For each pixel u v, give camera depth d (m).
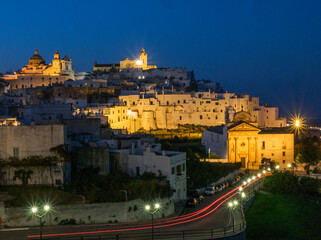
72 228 72.50
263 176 135.50
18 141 84.94
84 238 66.31
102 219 76.12
